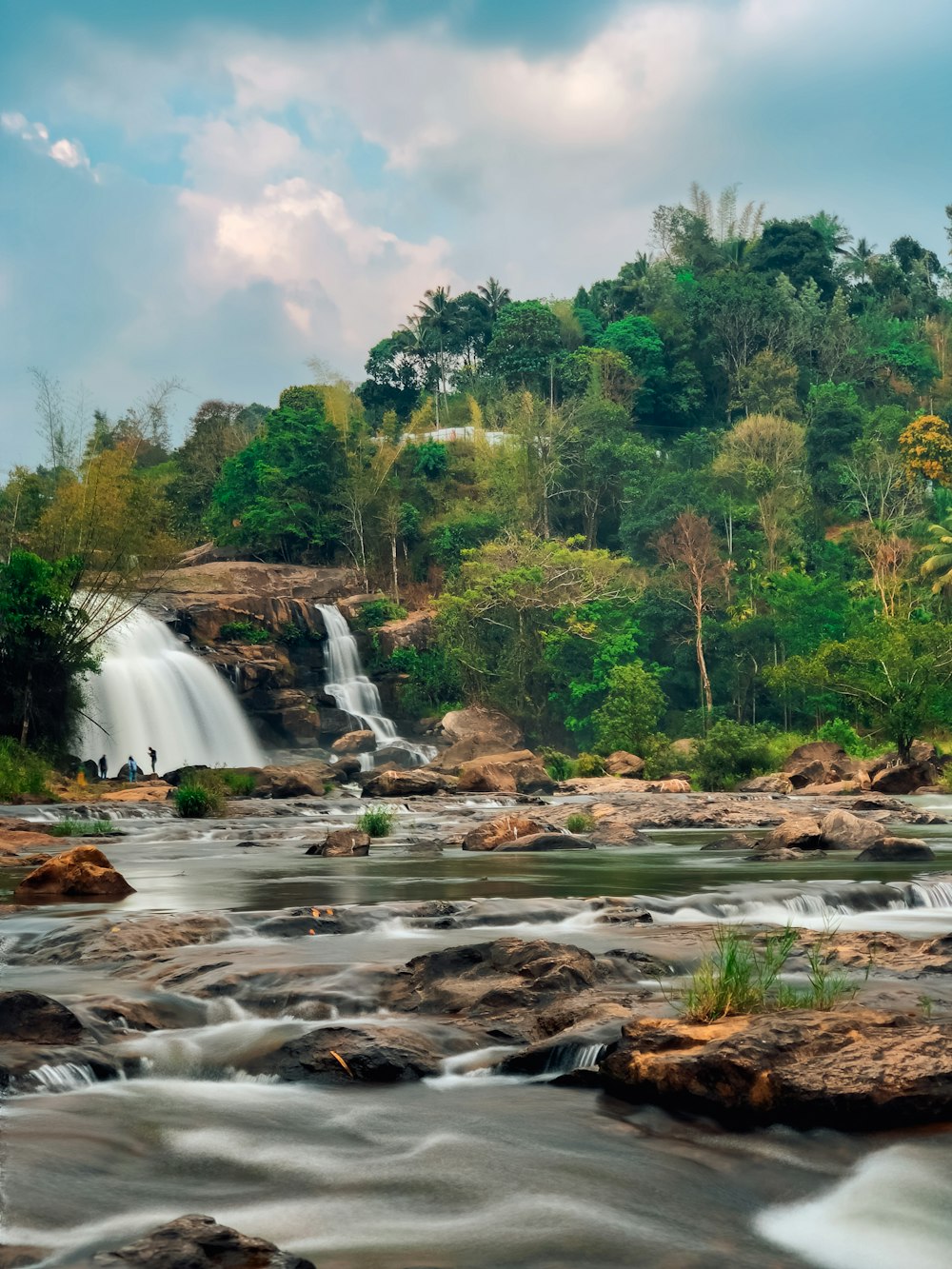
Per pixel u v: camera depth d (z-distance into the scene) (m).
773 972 9.91
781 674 65.38
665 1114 7.69
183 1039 9.47
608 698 77.69
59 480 70.00
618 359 126.75
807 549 103.12
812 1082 7.41
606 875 21.62
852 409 121.56
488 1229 5.86
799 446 111.50
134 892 18.98
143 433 114.31
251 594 82.88
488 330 154.75
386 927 15.02
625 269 160.50
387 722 82.56
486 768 53.56
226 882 20.45
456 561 102.25
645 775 66.44
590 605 86.62
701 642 84.94
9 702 55.12
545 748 76.75
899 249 182.00
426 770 64.25
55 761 55.22
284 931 14.53
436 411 135.50
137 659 67.56
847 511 113.06
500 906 15.95
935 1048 7.84
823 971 11.65
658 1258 5.52
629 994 10.53
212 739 70.31
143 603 72.25
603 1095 8.11
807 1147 7.05
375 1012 10.34
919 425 113.75
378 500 104.31
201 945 13.61
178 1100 8.02
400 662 86.69
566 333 139.38
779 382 129.62
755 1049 7.82
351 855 26.64
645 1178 6.57
